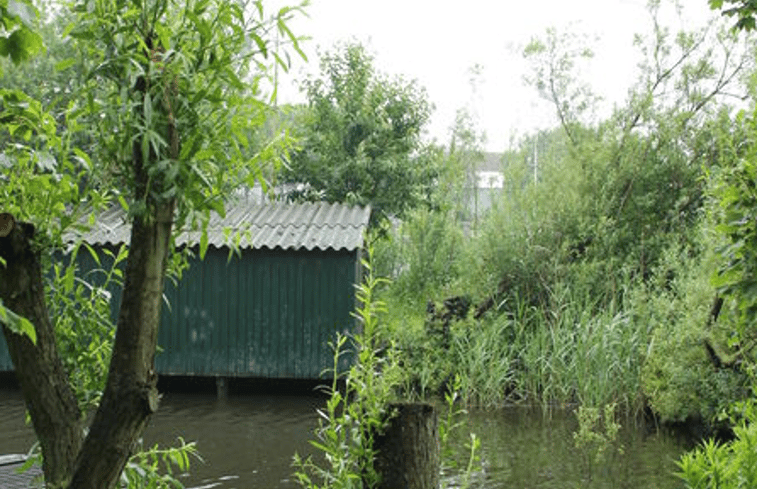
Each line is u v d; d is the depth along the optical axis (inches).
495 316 570.6
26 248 90.7
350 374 137.8
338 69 818.2
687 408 411.2
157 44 87.7
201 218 90.5
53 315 115.9
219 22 87.8
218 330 522.9
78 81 93.3
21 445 370.3
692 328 397.1
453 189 871.1
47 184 99.7
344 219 570.6
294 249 508.7
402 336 542.0
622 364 471.2
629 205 618.5
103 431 89.4
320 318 518.9
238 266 521.7
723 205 171.9
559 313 529.3
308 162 765.3
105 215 514.0
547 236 595.8
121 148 87.5
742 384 374.9
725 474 135.0
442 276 778.8
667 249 586.9
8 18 74.0
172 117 88.2
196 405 492.1
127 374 90.2
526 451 379.6
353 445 125.3
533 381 502.3
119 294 491.2
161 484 119.5
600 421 446.3
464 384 486.3
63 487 91.1
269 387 548.7
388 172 777.6
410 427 120.3
